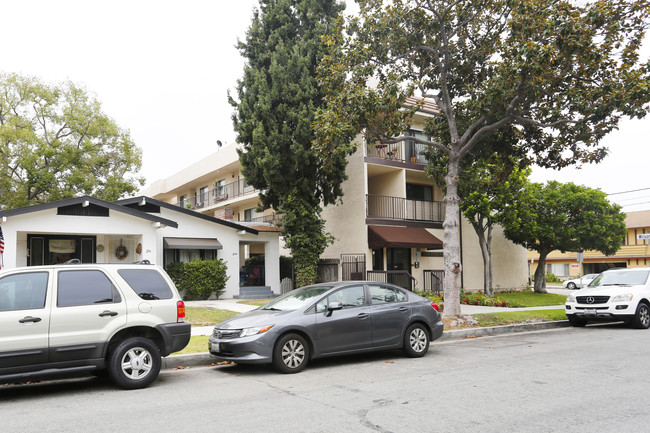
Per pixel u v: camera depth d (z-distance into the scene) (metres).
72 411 5.86
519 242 25.12
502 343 11.21
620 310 13.59
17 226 16.27
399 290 9.75
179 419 5.43
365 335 8.84
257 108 19.06
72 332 6.57
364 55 13.63
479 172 21.94
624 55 12.16
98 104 28.17
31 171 25.08
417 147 25.09
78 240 19.30
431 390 6.60
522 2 11.71
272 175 19.11
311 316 8.40
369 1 13.94
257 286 23.27
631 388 6.55
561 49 11.70
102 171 28.59
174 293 7.54
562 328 14.45
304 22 20.09
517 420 5.17
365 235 22.00
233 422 5.27
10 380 6.54
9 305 6.35
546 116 13.82
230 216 30.38
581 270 41.97
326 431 4.91
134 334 7.21
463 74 15.55
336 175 20.31
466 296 20.75
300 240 19.81
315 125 14.20
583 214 24.48
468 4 13.79
